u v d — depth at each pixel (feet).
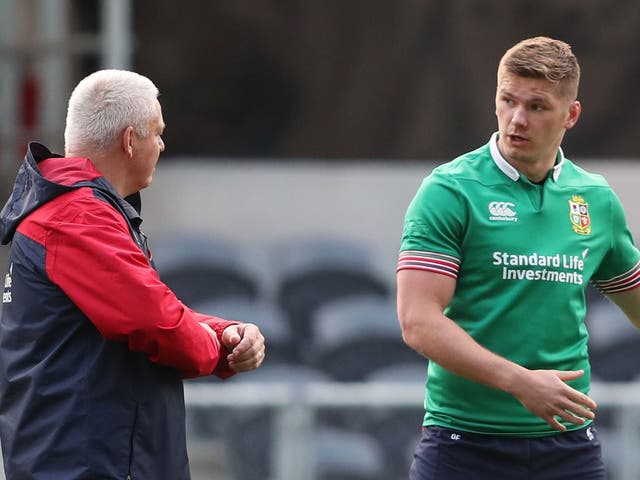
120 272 30.91
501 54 112.47
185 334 31.53
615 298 38.99
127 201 34.45
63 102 96.94
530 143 35.19
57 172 32.19
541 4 112.16
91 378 31.58
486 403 36.17
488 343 35.88
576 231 36.40
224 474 62.64
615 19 112.47
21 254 31.94
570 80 35.14
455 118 112.78
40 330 31.68
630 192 112.68
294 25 112.27
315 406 63.62
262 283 103.65
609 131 113.19
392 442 63.87
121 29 90.48
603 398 64.18
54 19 98.99
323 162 112.47
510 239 35.65
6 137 94.58
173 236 107.45
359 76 112.68
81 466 31.40
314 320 101.24
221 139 111.96
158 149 33.68
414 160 112.88
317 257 106.32
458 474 36.55
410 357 92.48
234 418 63.05
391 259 108.78
